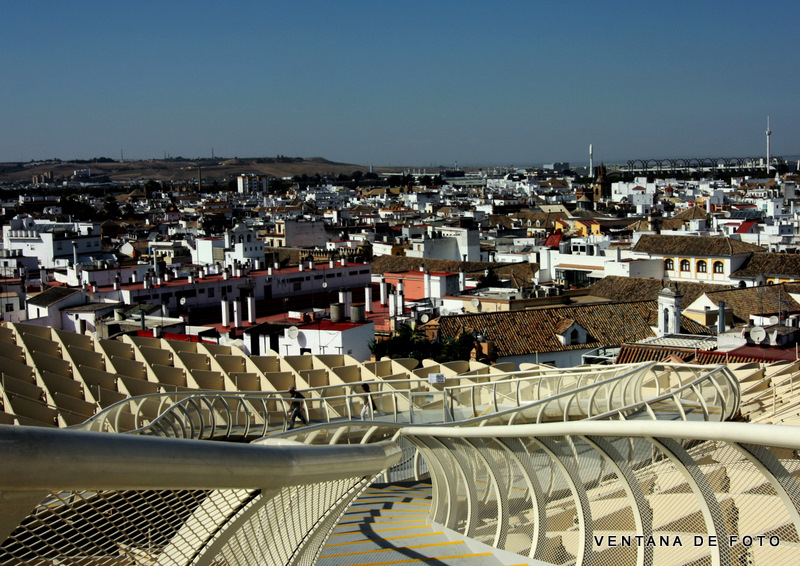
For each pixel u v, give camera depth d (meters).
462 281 115.06
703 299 94.00
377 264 151.75
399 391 43.50
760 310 93.31
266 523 15.99
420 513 31.62
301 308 114.31
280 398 41.06
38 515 11.87
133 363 58.19
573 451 22.12
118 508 13.10
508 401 50.09
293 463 14.65
